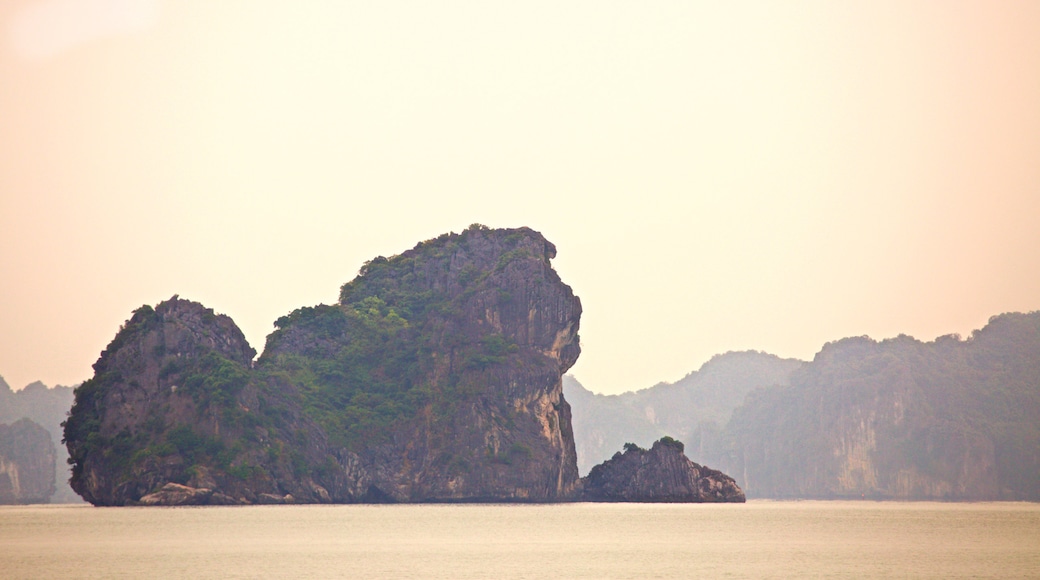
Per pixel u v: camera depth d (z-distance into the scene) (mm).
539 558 142750
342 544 157250
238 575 124375
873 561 143250
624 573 129250
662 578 125750
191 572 126562
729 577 127062
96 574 124875
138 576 123562
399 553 146500
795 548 160250
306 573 126250
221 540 161750
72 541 159875
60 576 123375
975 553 154625
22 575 124062
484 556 144250
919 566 138125
